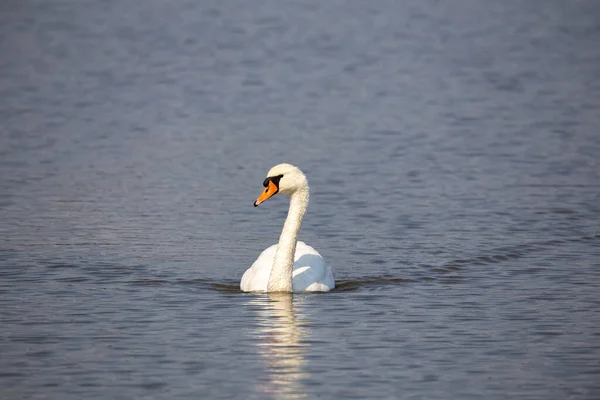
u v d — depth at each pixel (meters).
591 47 54.38
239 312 16.44
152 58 51.62
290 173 17.61
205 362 13.98
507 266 19.66
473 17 65.19
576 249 20.95
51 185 27.25
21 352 14.40
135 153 31.81
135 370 13.67
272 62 50.59
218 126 36.34
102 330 15.43
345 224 23.42
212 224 23.34
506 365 13.86
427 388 13.03
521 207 24.83
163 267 19.53
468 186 27.25
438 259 20.22
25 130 35.12
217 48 54.56
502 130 35.16
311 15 65.62
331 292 17.81
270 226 23.25
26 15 65.38
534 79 45.75
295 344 14.76
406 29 60.84
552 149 32.00
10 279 18.52
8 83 44.59
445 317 16.14
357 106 40.00
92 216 23.88
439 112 38.62
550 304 16.91
